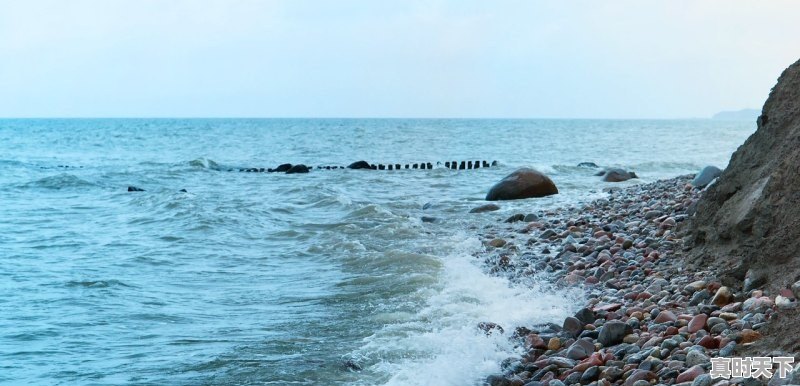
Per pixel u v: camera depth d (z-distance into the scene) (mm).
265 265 13430
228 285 11734
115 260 14117
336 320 9227
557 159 44250
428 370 7090
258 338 8617
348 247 14391
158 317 9797
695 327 6836
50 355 8242
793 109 9461
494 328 8141
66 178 29812
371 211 19078
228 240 16312
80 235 17359
